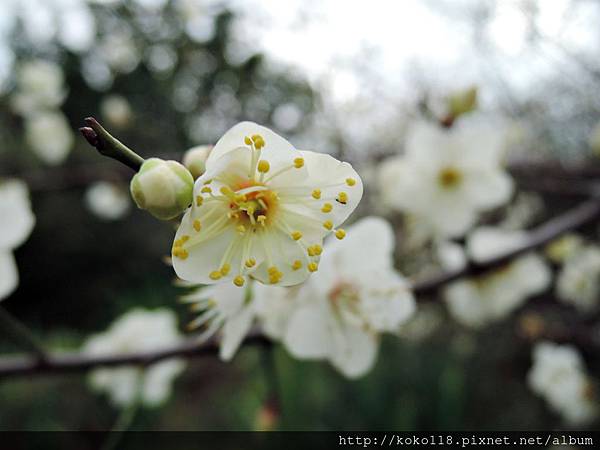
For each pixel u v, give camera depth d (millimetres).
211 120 514
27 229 105
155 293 324
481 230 172
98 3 479
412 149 182
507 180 177
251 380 286
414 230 197
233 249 64
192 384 355
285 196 66
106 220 560
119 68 524
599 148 231
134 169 58
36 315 529
